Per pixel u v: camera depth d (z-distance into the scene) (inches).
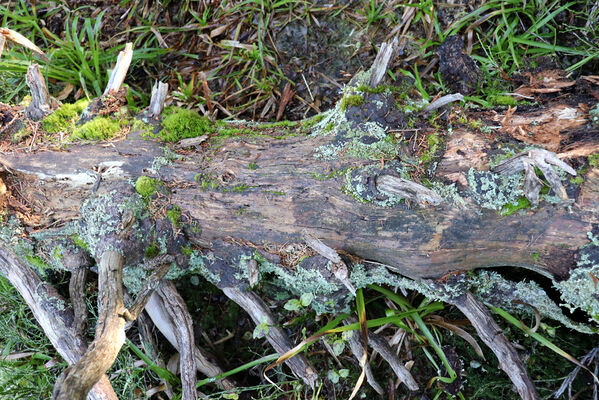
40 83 51.9
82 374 43.4
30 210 51.4
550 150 47.7
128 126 51.9
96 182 49.9
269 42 63.2
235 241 50.8
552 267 47.9
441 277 49.7
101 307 47.5
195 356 56.4
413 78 58.7
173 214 50.2
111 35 64.8
